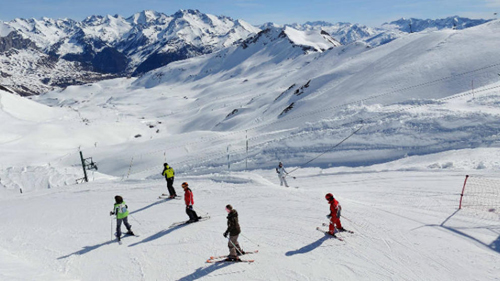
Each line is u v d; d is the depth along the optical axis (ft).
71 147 337.11
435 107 109.09
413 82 167.84
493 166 67.72
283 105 294.66
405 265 36.81
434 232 43.37
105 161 200.85
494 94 108.37
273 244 43.32
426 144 89.86
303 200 57.98
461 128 90.07
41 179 151.43
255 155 115.75
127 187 82.02
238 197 63.10
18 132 361.51
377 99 163.02
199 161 135.03
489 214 47.14
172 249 44.62
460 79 154.71
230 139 191.11
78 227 57.57
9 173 161.17
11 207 78.74
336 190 68.13
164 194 70.44
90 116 558.97
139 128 449.48
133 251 45.34
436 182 63.87
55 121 416.87
